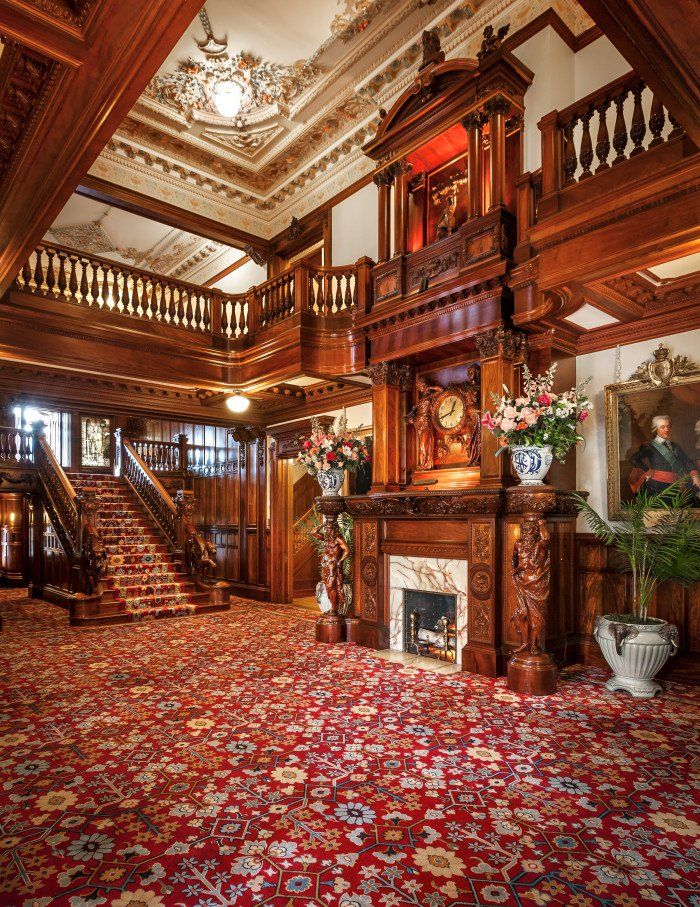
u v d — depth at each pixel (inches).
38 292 293.1
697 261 196.5
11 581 499.8
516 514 215.5
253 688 200.1
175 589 376.2
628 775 132.6
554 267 184.9
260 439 436.5
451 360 270.8
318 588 282.7
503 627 219.8
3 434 449.4
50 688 200.4
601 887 92.3
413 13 280.7
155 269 543.5
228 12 276.4
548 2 250.8
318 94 330.0
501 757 142.6
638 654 189.8
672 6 86.8
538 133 247.6
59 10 103.7
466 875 95.4
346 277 309.7
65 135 136.5
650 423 224.8
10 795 123.2
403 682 207.5
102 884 92.6
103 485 486.3
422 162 285.3
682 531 197.9
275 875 95.1
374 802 120.0
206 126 356.5
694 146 158.4
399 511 255.8
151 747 148.9
